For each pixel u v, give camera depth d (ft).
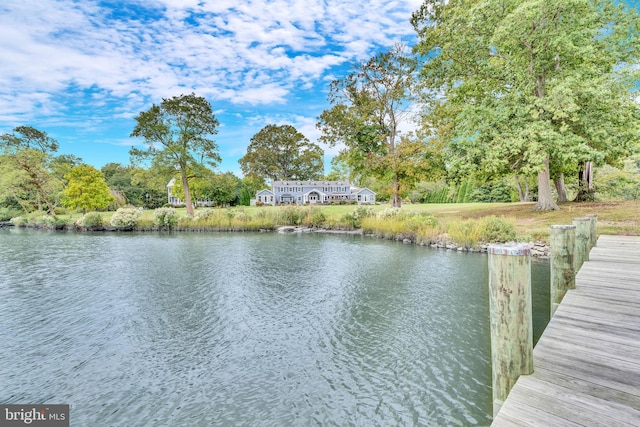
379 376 14.87
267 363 16.37
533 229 44.34
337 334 19.60
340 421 12.00
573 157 45.09
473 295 26.05
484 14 51.65
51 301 26.43
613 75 50.11
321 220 82.28
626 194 76.23
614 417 6.25
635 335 9.99
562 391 7.19
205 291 28.94
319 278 33.01
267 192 202.59
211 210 90.68
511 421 6.32
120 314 23.47
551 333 10.34
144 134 97.35
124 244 59.72
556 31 48.03
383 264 38.50
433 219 57.57
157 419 12.42
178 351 17.81
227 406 13.09
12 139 133.59
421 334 19.13
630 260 20.06
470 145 55.01
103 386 14.62
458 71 63.36
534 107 50.11
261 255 46.62
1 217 118.83
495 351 8.12
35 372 15.81
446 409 12.34
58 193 119.65
